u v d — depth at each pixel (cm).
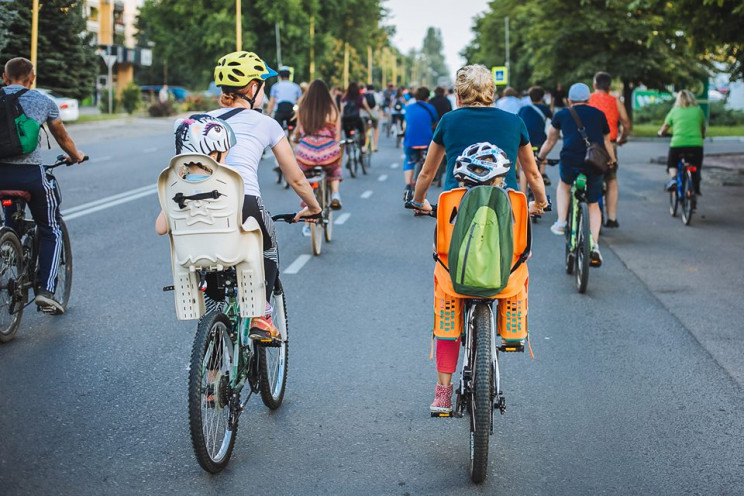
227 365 430
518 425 500
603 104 1120
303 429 490
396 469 437
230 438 438
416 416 512
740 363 622
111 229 1182
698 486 420
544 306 790
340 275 912
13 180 654
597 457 454
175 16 6438
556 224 924
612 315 759
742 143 3300
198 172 408
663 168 2241
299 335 684
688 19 1617
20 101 646
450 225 438
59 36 4153
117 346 644
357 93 2003
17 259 656
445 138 469
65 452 450
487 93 473
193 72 6538
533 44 4256
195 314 426
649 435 485
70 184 1741
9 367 591
